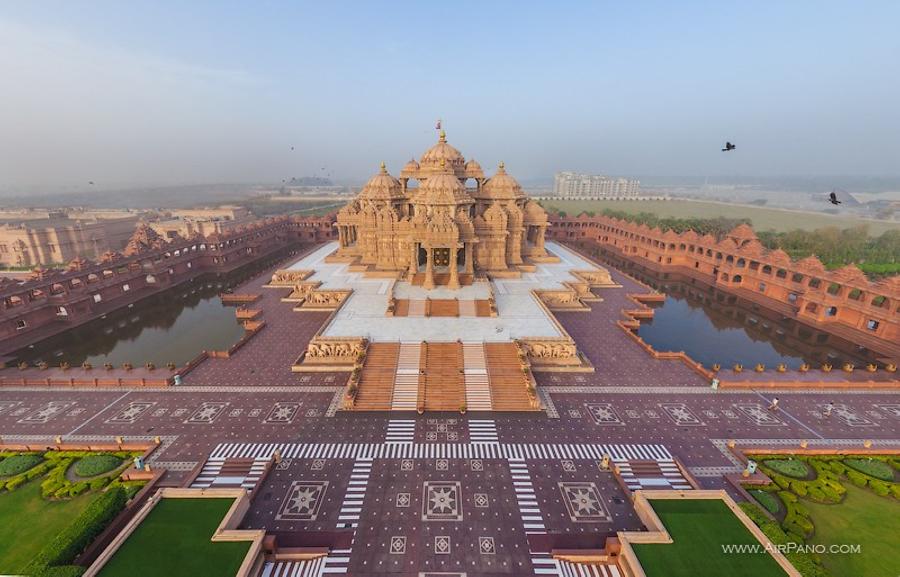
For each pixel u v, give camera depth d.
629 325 61.97
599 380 46.12
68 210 172.62
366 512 28.86
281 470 32.66
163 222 149.38
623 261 109.88
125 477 31.83
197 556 24.08
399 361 45.66
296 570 24.81
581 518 28.62
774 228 148.50
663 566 23.44
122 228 129.62
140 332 63.53
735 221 153.88
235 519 27.20
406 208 85.88
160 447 35.16
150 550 24.41
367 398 41.47
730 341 60.38
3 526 27.77
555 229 134.88
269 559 25.39
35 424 38.12
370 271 76.00
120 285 75.06
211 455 34.25
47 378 44.81
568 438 36.78
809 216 186.25
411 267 69.62
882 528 28.22
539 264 86.38
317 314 66.19
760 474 32.47
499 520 28.39
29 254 104.81
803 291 69.12
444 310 57.34
